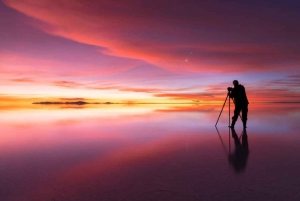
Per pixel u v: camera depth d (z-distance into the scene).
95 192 2.59
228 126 7.75
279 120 9.50
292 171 3.23
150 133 6.48
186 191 2.60
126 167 3.48
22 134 6.33
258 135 6.04
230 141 5.32
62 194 2.54
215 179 2.95
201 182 2.86
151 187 2.72
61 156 4.11
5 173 3.22
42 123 8.79
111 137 5.89
